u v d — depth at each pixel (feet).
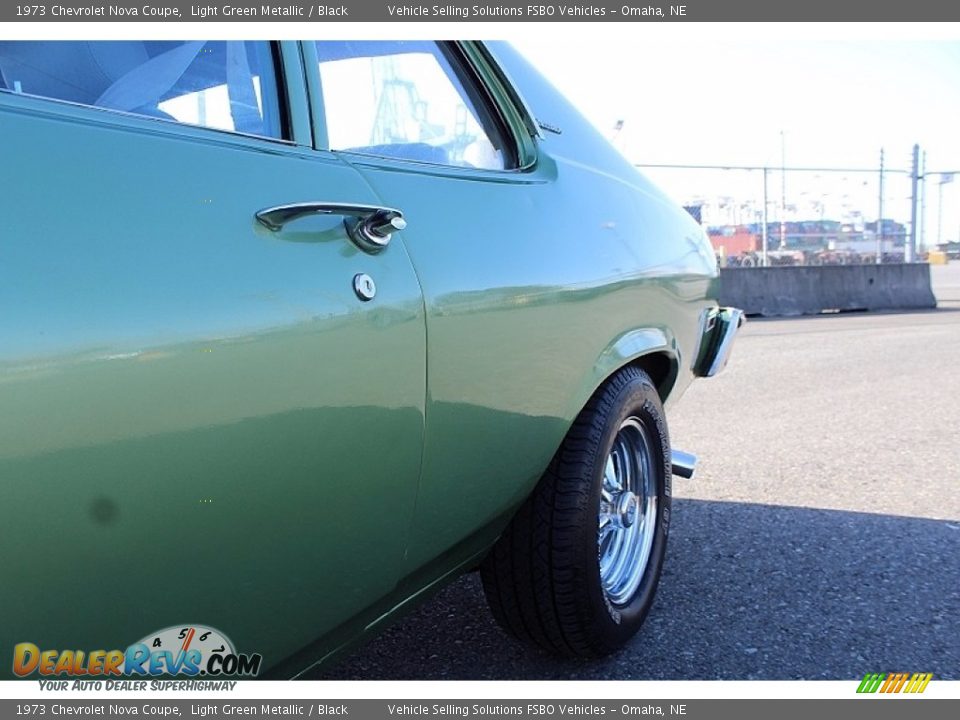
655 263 7.73
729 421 16.62
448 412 4.88
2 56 3.77
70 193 3.24
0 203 3.01
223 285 3.58
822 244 47.98
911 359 24.58
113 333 3.14
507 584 6.64
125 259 3.28
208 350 3.44
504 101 6.91
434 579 5.69
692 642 7.50
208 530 3.49
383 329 4.33
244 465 3.58
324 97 4.95
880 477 12.59
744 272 40.81
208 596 3.58
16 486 2.86
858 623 7.86
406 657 7.24
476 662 7.15
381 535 4.56
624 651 7.33
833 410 17.52
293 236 4.03
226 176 3.93
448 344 4.84
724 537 10.14
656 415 7.84
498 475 5.62
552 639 6.75
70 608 3.09
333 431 4.01
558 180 6.94
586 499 6.54
